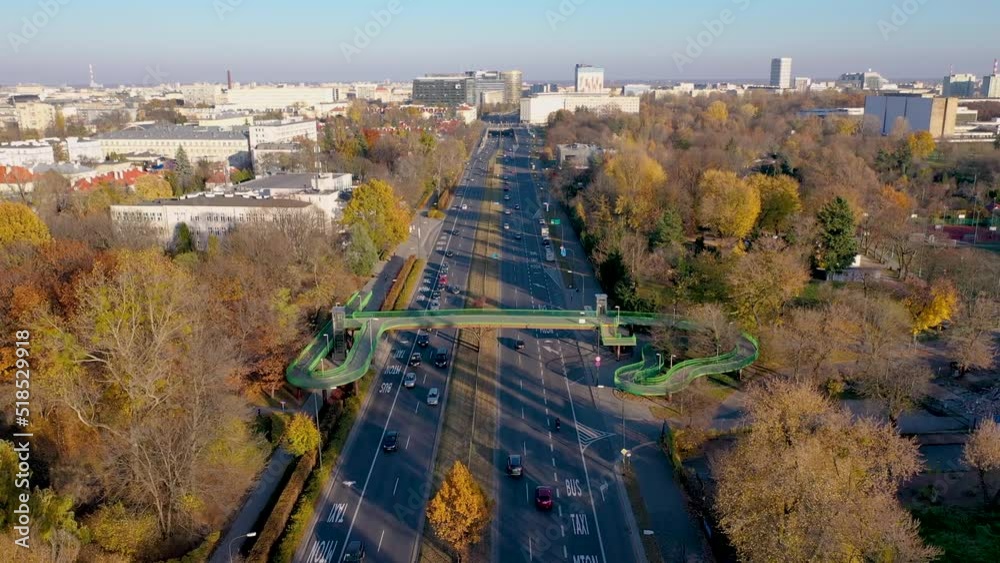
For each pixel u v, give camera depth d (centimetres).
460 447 12012
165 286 12156
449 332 17238
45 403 11231
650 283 19162
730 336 14488
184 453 10088
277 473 11344
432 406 13438
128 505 10075
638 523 9981
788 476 8256
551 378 14700
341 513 10244
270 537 9438
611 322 15762
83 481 10344
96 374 11719
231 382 12562
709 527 9612
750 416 10756
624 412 13250
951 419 12950
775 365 14925
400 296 19138
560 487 10869
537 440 12244
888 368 12719
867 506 8181
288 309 14212
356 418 12975
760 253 15975
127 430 10350
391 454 11794
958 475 11212
